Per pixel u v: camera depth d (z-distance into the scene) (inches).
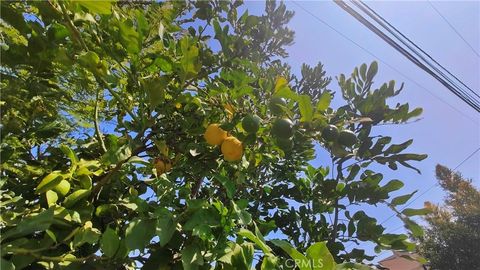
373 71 49.2
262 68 45.4
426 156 44.6
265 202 56.1
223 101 39.5
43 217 26.7
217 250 29.9
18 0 30.1
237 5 44.7
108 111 43.5
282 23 49.1
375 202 46.1
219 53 42.6
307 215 54.5
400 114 45.6
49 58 31.7
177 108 40.4
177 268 30.1
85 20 32.0
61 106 37.0
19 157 34.0
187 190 35.2
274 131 34.3
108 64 38.2
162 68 37.4
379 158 45.8
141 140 37.4
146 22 36.3
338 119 44.2
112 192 36.1
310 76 62.4
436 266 241.4
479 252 233.8
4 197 29.4
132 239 27.7
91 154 39.2
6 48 31.8
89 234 28.1
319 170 56.9
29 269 27.6
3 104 30.2
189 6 45.4
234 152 34.8
